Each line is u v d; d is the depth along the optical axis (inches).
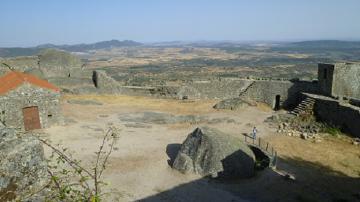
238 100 1774.1
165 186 890.7
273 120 1520.7
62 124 1317.7
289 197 861.2
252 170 986.1
